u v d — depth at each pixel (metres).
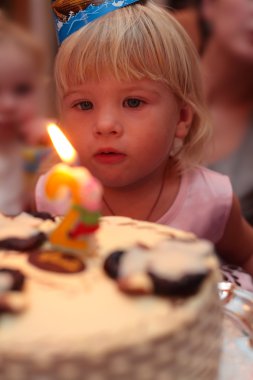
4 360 0.76
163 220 1.66
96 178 1.50
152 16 1.45
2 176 2.85
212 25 2.35
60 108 1.53
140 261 0.92
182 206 1.66
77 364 0.77
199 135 1.64
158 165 1.51
